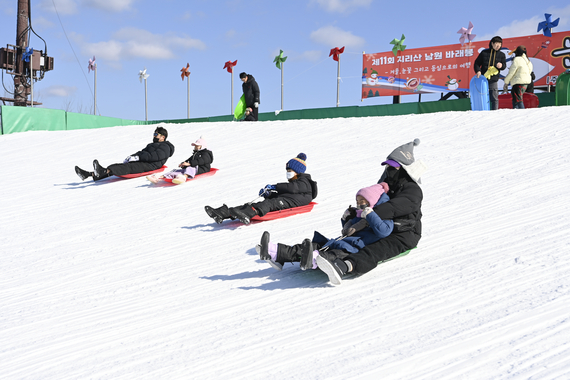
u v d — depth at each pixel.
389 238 3.97
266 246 3.99
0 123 21.69
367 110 20.48
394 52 20.62
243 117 17.25
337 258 3.79
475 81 13.15
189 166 9.62
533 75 15.38
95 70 28.05
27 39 30.30
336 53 21.42
